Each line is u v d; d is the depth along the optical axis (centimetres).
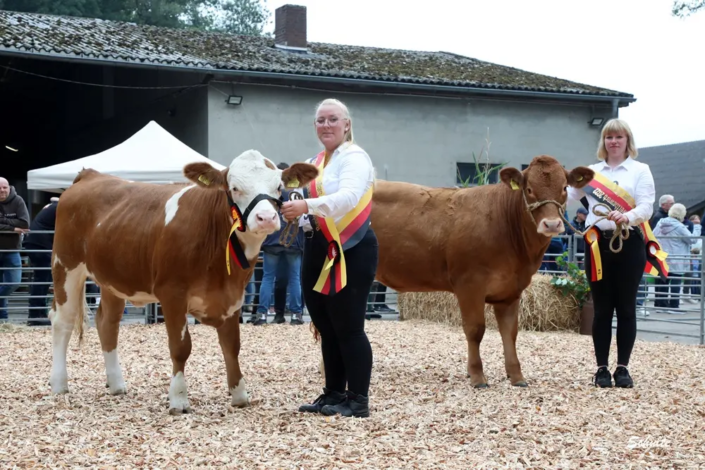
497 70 2377
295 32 2241
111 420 560
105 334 661
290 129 1995
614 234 695
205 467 445
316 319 579
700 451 489
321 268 552
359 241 540
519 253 702
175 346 573
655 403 630
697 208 3316
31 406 614
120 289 624
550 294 1173
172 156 1356
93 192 655
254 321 1181
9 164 2819
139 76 2203
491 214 706
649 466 456
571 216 2177
